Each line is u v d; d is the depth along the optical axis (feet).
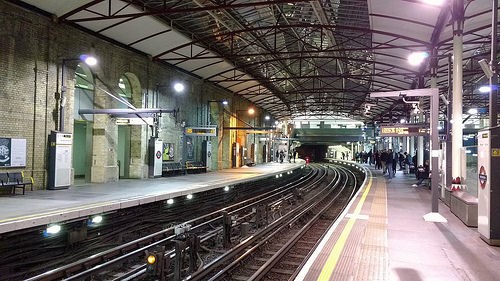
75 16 50.19
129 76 66.03
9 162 43.16
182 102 82.84
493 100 29.91
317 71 125.90
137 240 33.58
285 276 28.35
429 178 64.39
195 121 89.30
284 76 114.62
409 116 120.88
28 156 45.78
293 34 80.74
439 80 96.32
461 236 28.89
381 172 116.47
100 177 59.93
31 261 29.76
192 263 27.55
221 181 65.51
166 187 53.72
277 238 41.14
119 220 40.32
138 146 68.85
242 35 75.05
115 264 28.68
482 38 63.52
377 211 40.04
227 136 112.47
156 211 46.93
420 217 36.78
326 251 24.39
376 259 22.75
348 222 33.94
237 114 120.78
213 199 63.62
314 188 101.71
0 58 42.22
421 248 25.32
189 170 84.79
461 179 42.60
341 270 20.71
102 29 54.65
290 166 134.92
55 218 30.91
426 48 66.59
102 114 59.93
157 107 72.23
